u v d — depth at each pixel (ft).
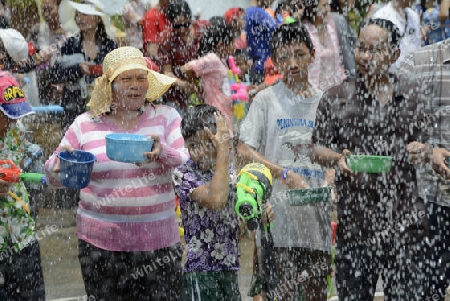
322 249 40.57
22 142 38.11
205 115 35.32
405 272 38.86
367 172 37.55
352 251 38.86
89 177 34.17
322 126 39.29
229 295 35.91
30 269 37.70
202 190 34.91
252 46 65.51
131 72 34.81
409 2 58.85
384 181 38.29
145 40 62.34
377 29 38.04
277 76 63.57
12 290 37.35
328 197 39.04
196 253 35.63
